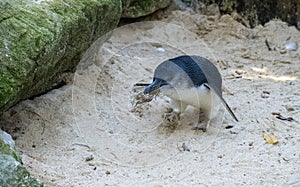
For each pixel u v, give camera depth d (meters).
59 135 9.55
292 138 9.86
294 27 14.48
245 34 14.30
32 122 9.66
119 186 8.20
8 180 7.07
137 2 13.66
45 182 8.12
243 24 14.69
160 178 8.54
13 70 8.36
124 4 12.80
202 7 15.02
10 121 9.62
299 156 9.25
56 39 8.97
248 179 8.52
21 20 8.76
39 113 9.82
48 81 10.09
